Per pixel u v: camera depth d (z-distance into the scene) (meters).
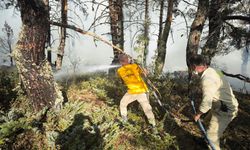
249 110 9.32
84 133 5.62
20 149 5.23
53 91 6.13
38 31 5.76
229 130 7.49
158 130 6.55
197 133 7.03
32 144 5.37
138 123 6.71
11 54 5.81
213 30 10.70
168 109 7.69
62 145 5.31
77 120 5.96
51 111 6.03
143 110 6.72
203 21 9.74
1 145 5.04
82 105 6.56
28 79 5.90
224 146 6.70
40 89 5.98
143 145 6.04
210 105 5.35
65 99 7.03
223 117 5.64
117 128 6.17
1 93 6.54
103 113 6.68
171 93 9.36
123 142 6.02
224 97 5.50
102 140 5.70
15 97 6.59
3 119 5.61
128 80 6.46
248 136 7.32
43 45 5.95
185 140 6.64
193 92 8.66
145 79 6.70
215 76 5.36
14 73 8.03
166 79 9.73
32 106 6.08
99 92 7.86
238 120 8.25
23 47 5.77
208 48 10.51
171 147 6.26
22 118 5.66
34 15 5.65
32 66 5.86
